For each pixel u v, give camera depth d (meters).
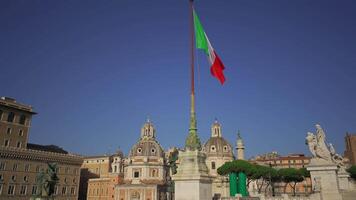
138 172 129.00
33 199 60.03
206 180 23.94
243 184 72.62
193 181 23.02
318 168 38.31
